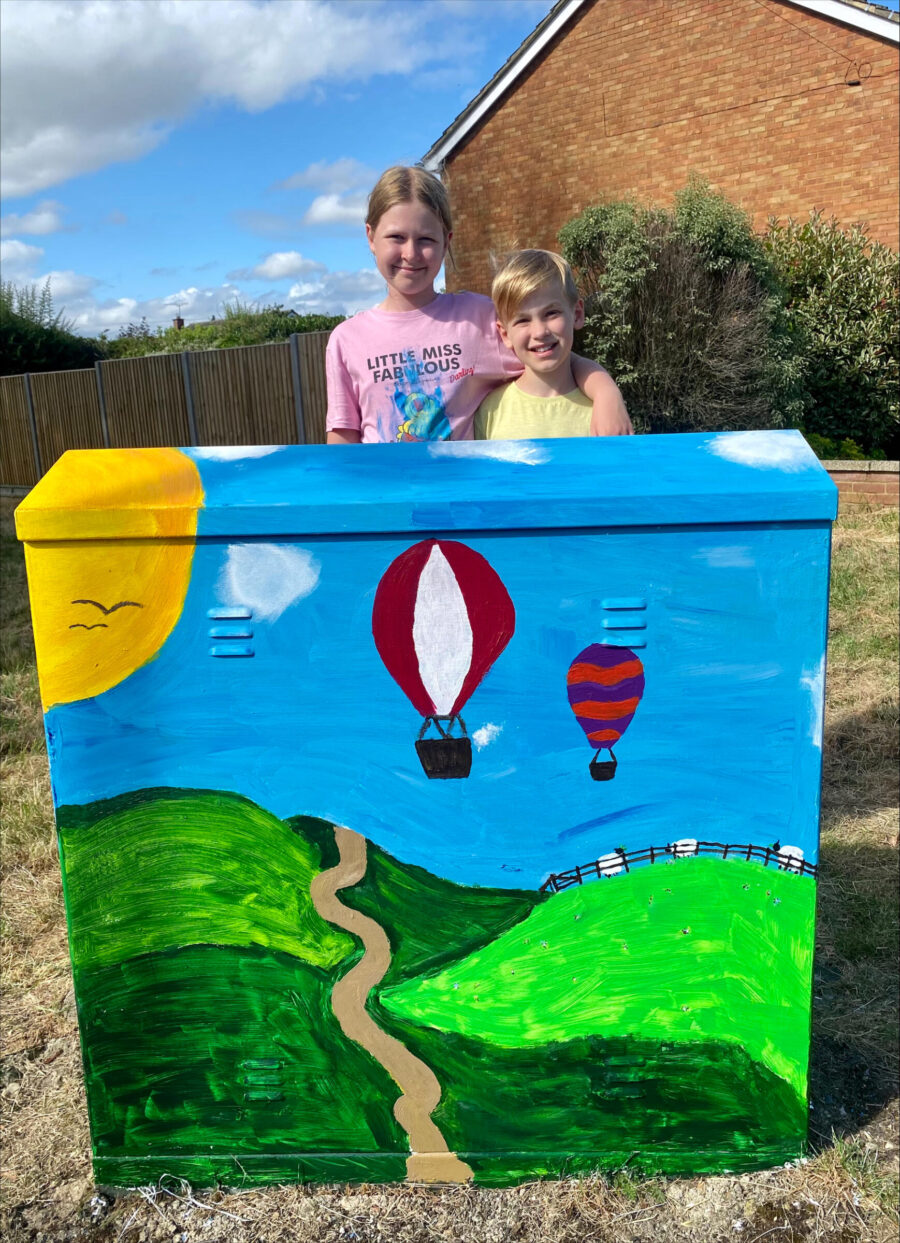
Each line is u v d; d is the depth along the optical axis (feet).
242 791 5.07
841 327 29.40
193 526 4.74
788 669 4.89
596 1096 5.48
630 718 4.97
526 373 6.98
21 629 18.16
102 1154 5.61
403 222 6.75
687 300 26.81
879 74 30.25
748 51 32.71
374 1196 5.58
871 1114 6.16
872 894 8.64
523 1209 5.45
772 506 4.67
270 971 5.30
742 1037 5.37
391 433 7.13
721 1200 5.47
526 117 38.81
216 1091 5.49
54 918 8.72
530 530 4.75
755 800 5.04
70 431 39.29
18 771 11.91
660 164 35.76
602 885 5.16
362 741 5.01
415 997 5.33
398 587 4.83
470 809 5.09
